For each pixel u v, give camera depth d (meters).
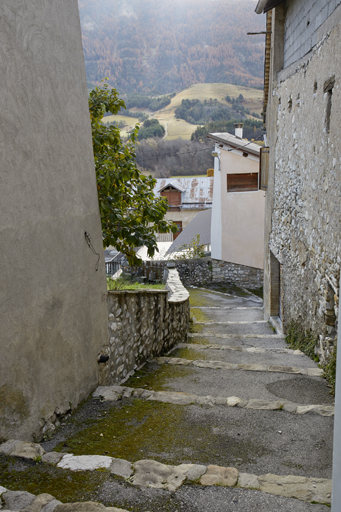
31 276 2.70
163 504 2.09
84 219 3.63
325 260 4.98
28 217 2.67
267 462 2.74
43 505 1.89
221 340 7.76
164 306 6.45
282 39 8.62
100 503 1.95
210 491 2.22
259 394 4.26
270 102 10.16
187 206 31.23
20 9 2.60
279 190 8.74
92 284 3.78
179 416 3.46
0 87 2.39
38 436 2.79
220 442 3.02
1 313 2.36
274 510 2.09
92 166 3.86
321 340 5.25
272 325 9.28
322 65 5.13
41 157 2.86
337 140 4.44
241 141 16.69
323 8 5.11
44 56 2.92
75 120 3.47
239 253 16.98
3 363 2.39
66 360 3.23
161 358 5.71
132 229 5.29
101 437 2.97
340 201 4.32
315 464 2.72
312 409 3.64
